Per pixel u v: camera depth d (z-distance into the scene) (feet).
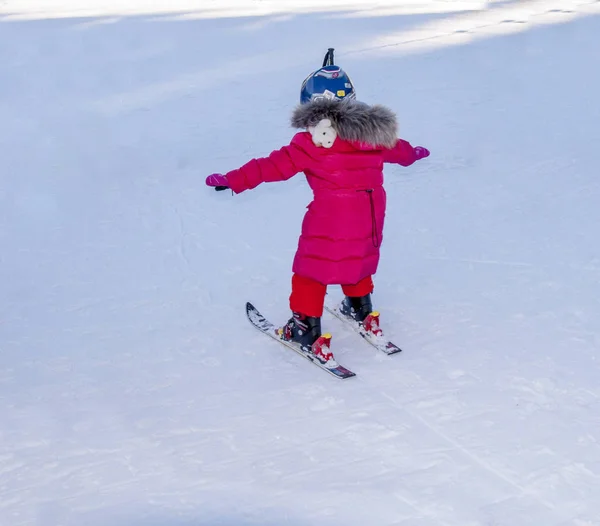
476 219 18.39
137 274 16.29
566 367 12.27
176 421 11.25
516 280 15.31
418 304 14.58
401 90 30.04
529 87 30.01
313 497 9.59
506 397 11.55
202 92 30.96
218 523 9.18
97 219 19.31
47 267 16.72
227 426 11.10
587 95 28.66
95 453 10.55
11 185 21.76
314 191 12.09
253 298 15.12
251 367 12.70
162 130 26.48
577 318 13.78
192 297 15.21
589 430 10.71
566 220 18.03
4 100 30.81
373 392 11.84
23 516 9.37
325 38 39.75
